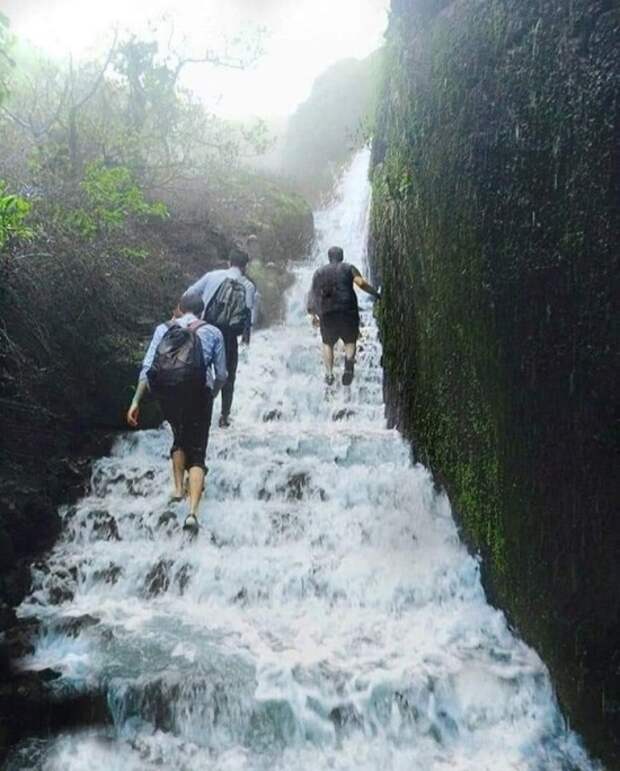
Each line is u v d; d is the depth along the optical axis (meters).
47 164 8.12
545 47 3.75
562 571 3.98
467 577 5.20
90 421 6.93
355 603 5.05
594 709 3.74
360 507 5.90
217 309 6.62
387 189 8.20
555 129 3.66
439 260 5.57
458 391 5.42
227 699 4.03
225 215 12.30
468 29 4.81
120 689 4.05
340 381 8.25
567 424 3.78
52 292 6.69
